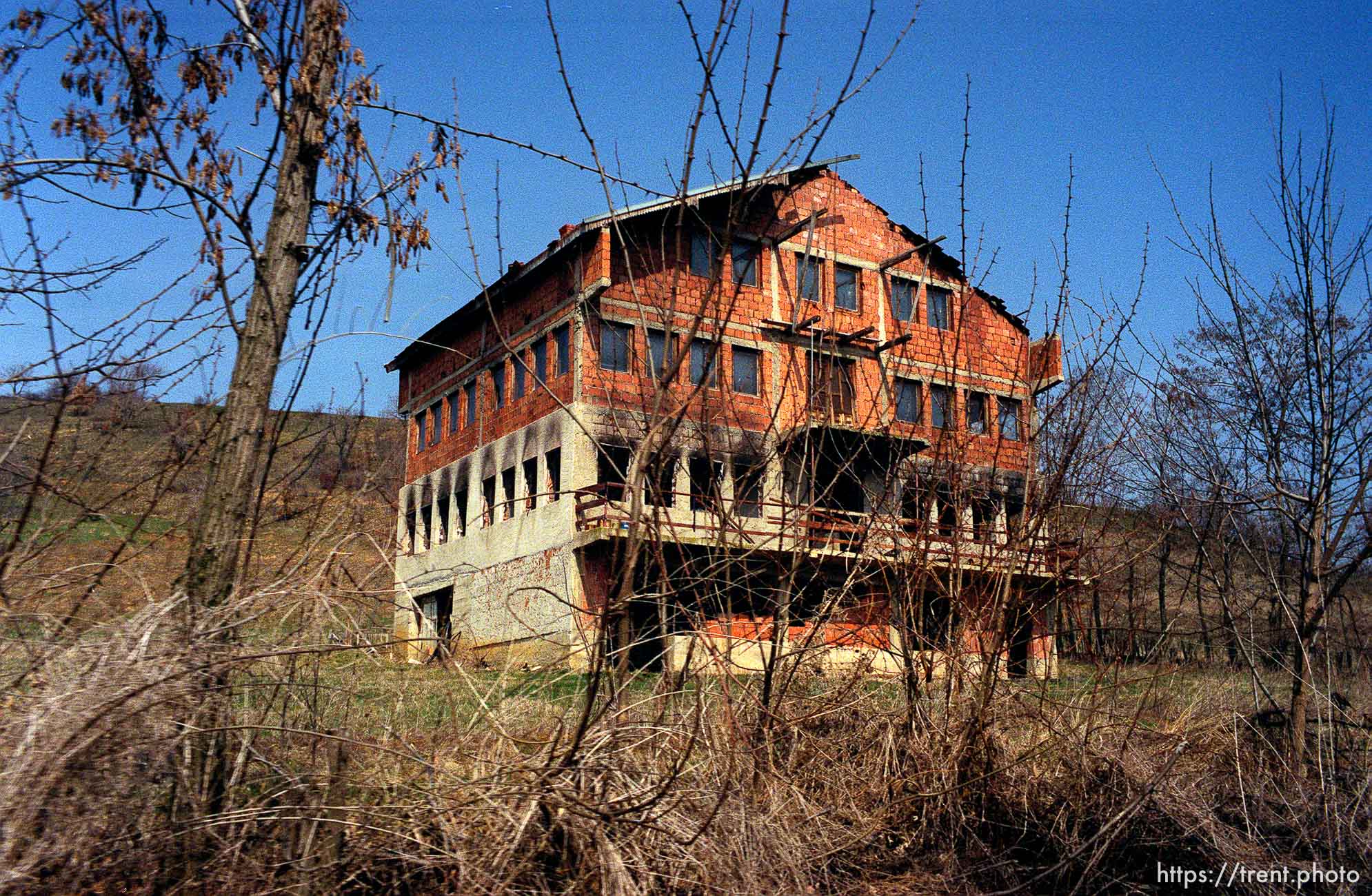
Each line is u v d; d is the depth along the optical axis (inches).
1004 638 256.4
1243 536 314.7
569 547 754.2
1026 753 254.1
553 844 184.4
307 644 180.4
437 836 181.2
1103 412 262.7
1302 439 303.9
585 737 188.5
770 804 214.7
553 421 805.2
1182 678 295.3
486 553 889.5
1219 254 315.0
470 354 971.3
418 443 1066.1
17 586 173.3
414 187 221.0
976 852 239.6
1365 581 351.3
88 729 149.0
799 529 237.0
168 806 164.7
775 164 163.2
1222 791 271.7
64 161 189.5
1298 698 285.7
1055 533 258.7
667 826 188.7
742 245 785.6
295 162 211.5
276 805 176.1
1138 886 229.6
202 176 209.9
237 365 199.3
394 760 188.2
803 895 199.6
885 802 244.2
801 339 782.5
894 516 260.4
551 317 818.2
